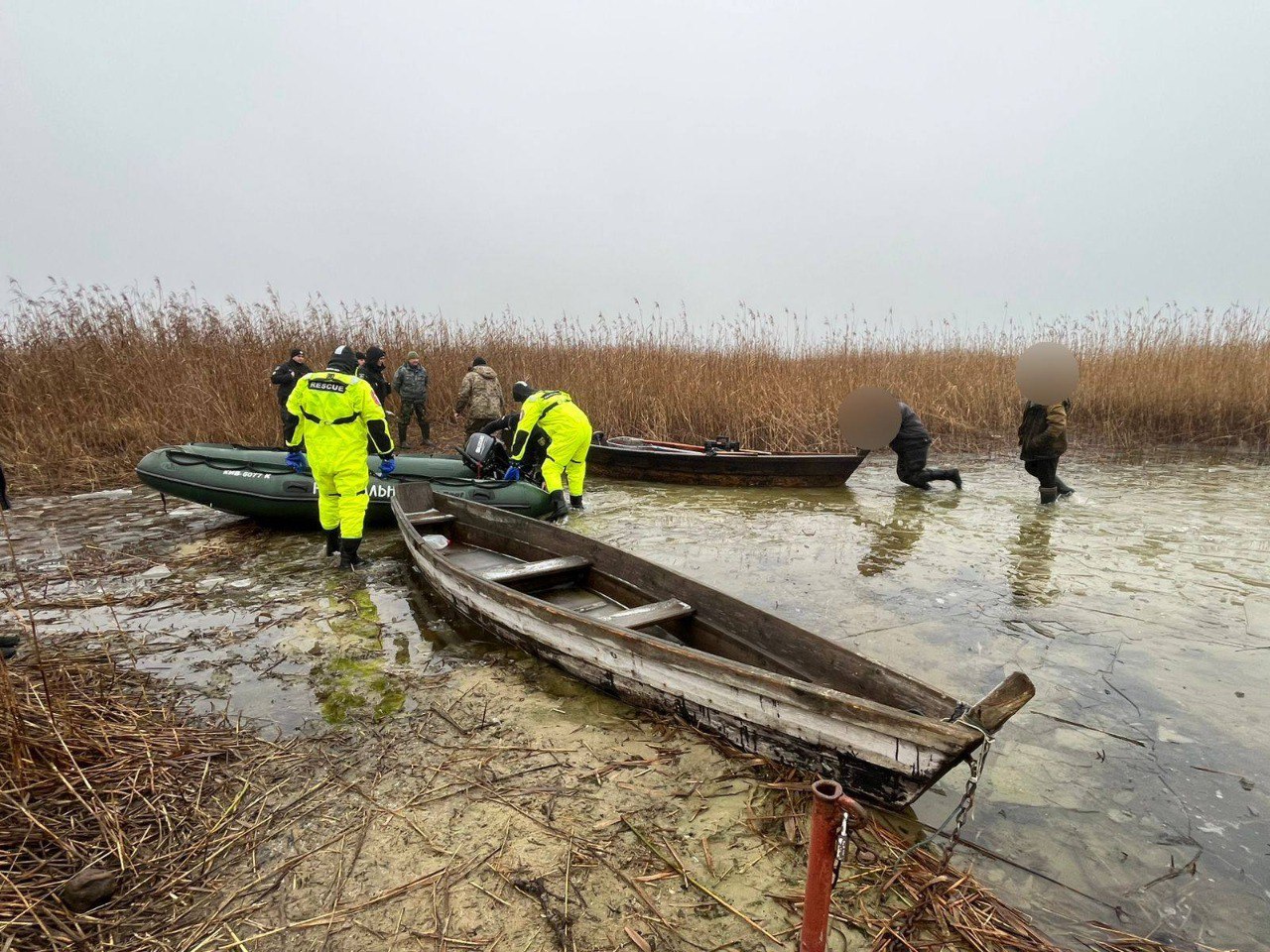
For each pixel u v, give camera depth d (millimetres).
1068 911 2273
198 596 5074
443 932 2184
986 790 2881
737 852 2514
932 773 2332
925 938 2164
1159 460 10820
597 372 12938
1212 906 2285
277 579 5469
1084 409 12672
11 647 3875
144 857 2486
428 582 5305
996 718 2211
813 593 5148
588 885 2369
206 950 2113
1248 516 7301
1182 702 3537
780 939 2145
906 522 7273
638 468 9648
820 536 6734
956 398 13102
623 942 2146
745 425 11797
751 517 7602
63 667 3738
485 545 6086
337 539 6051
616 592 4715
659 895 2324
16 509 7758
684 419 12055
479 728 3322
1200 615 4645
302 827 2654
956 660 4016
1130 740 3219
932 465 10844
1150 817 2711
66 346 11219
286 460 6906
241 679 3814
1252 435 11586
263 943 2145
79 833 2566
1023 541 6449
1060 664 3957
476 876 2410
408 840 2584
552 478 7535
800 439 11398
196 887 2365
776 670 3445
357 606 4891
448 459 7789
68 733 2990
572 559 4977
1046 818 2709
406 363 11391
